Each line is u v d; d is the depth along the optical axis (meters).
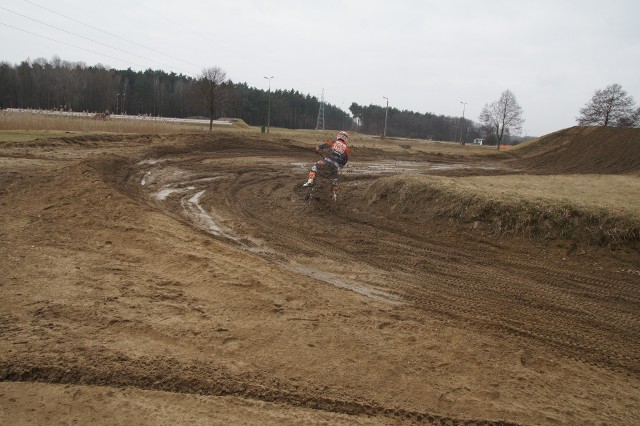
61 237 7.27
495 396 3.96
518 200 9.66
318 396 3.76
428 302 6.10
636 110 56.72
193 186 13.50
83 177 10.55
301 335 4.69
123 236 7.34
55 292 5.29
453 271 7.50
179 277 5.96
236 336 4.57
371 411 3.64
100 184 9.96
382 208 11.52
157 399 3.56
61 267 6.07
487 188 11.40
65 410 3.34
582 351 4.96
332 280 6.78
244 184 14.51
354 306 5.60
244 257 6.91
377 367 4.23
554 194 11.12
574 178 17.80
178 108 95.81
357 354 4.42
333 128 146.62
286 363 4.18
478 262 8.02
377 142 51.06
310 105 123.69
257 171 17.42
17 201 9.16
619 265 7.80
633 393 4.19
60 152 16.16
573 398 4.04
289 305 5.38
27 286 5.41
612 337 5.36
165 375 3.86
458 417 3.65
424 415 3.64
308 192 13.48
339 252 8.25
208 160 19.25
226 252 7.01
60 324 4.55
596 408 3.90
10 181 10.59
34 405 3.37
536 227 8.94
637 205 9.70
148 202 10.72
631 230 8.19
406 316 5.48
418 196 11.09
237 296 5.48
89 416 3.30
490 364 4.47
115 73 95.19
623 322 5.79
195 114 96.75
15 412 3.28
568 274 7.52
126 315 4.84
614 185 14.70
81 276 5.81
